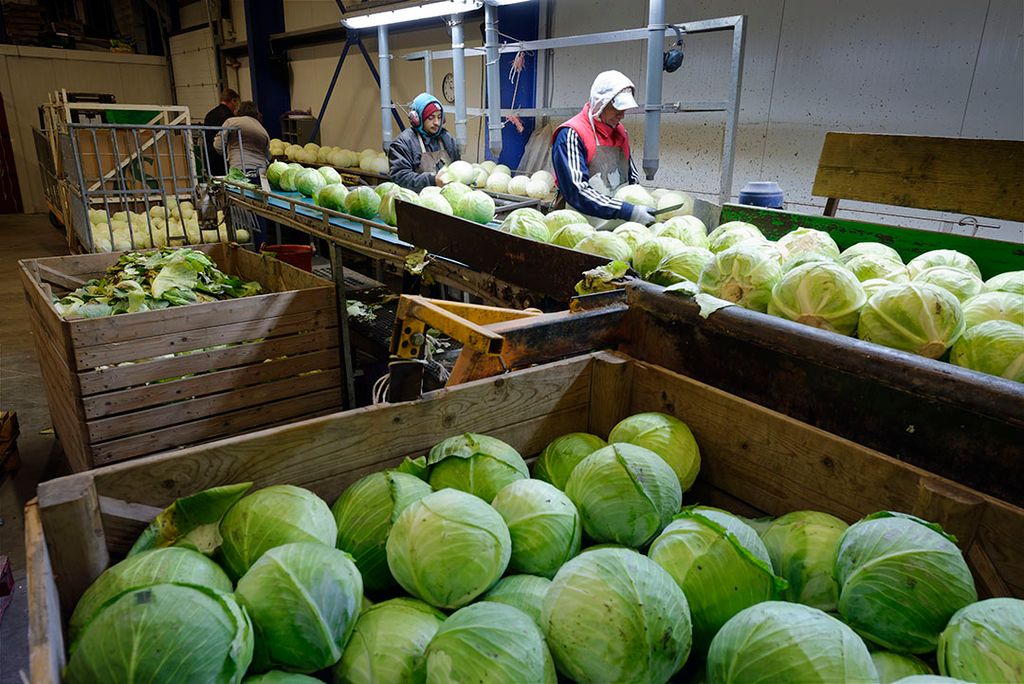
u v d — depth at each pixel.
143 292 3.29
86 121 5.71
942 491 0.99
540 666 0.84
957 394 0.98
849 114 4.03
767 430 1.25
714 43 4.65
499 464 1.20
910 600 0.89
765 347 1.25
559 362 1.44
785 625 0.83
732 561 0.97
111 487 0.96
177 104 13.30
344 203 3.33
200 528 1.01
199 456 1.02
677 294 1.44
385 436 1.21
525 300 2.08
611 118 3.23
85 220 4.92
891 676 0.87
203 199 4.84
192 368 3.02
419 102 4.77
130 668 0.74
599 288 1.61
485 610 0.89
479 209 3.05
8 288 6.95
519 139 6.11
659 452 1.30
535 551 1.05
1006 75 3.36
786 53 4.27
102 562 0.94
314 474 1.15
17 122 11.59
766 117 4.46
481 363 1.38
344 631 0.89
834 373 1.16
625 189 3.04
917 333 1.26
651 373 1.46
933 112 3.66
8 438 3.38
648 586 0.88
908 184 2.54
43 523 0.88
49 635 0.72
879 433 1.11
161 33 13.04
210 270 3.88
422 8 4.19
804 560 1.06
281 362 3.26
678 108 3.28
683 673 0.99
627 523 1.11
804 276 1.41
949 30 3.52
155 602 0.78
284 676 0.84
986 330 1.25
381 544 1.06
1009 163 2.26
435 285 4.55
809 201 4.34
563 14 5.67
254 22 9.59
